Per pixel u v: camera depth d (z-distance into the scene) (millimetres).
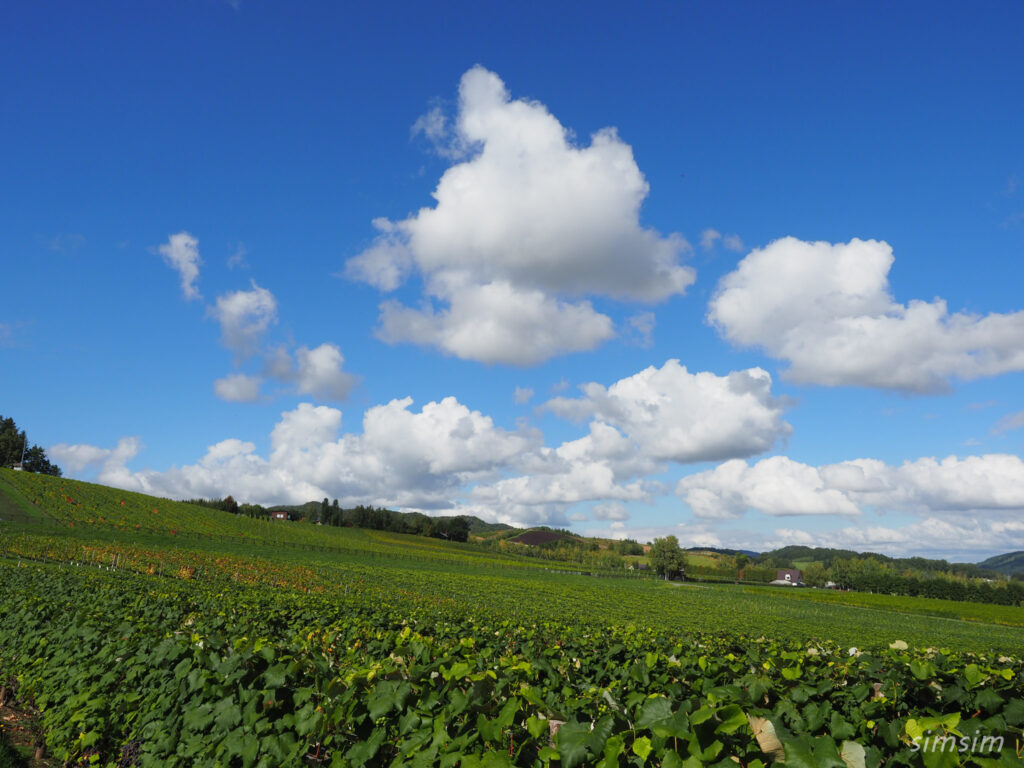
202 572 49531
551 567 142625
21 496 89812
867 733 4191
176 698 6055
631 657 7352
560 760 3686
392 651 7293
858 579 138625
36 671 9375
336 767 4551
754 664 7027
